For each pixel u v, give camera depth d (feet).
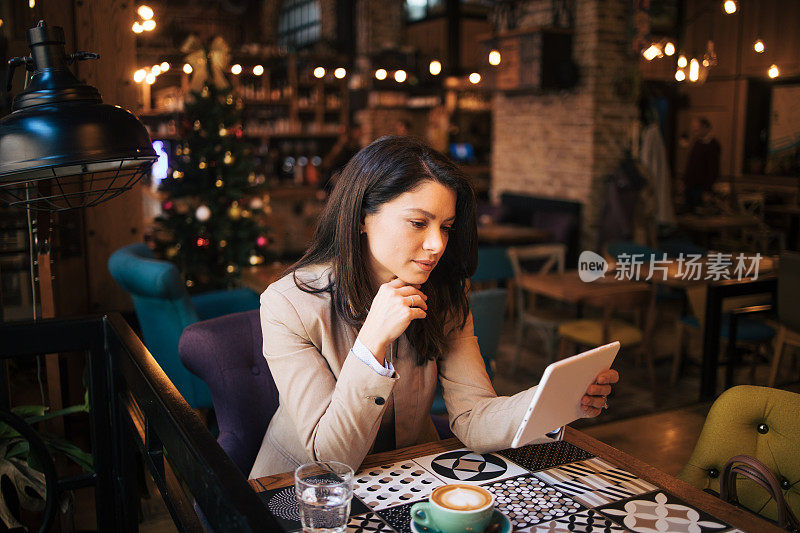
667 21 18.30
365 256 5.09
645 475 4.68
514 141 26.71
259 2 47.29
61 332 7.00
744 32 17.21
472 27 38.86
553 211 24.43
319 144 37.04
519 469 4.77
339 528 3.82
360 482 4.59
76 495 9.71
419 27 40.11
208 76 17.42
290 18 47.55
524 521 4.04
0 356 6.80
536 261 21.98
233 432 6.64
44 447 6.81
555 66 23.18
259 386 6.79
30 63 5.34
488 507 3.79
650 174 21.58
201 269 17.81
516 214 25.54
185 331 6.83
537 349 17.65
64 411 8.14
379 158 4.78
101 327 7.14
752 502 5.59
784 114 19.30
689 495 4.38
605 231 22.35
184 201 19.11
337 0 40.52
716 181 22.00
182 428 4.24
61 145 4.85
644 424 12.07
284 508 4.26
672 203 21.76
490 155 39.58
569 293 13.65
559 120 24.36
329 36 41.52
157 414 4.91
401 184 4.63
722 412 5.71
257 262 17.67
